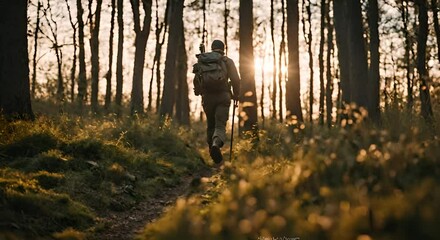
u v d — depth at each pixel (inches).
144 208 292.0
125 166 367.6
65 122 461.4
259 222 158.1
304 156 245.1
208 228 176.1
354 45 653.9
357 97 644.7
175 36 917.2
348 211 150.7
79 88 985.5
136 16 991.6
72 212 249.3
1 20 453.4
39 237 214.8
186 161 467.2
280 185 207.0
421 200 152.8
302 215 173.6
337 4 883.4
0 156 339.3
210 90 339.0
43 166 318.3
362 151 196.9
